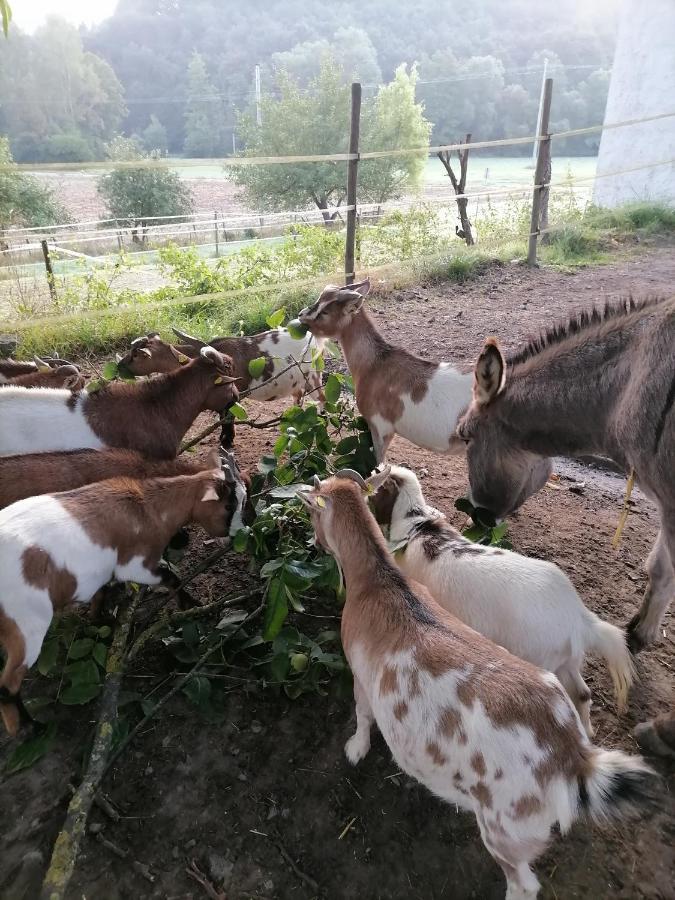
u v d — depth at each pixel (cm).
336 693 167
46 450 204
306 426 207
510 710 110
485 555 156
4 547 146
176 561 210
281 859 132
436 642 124
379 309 477
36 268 603
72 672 155
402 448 288
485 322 444
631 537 228
